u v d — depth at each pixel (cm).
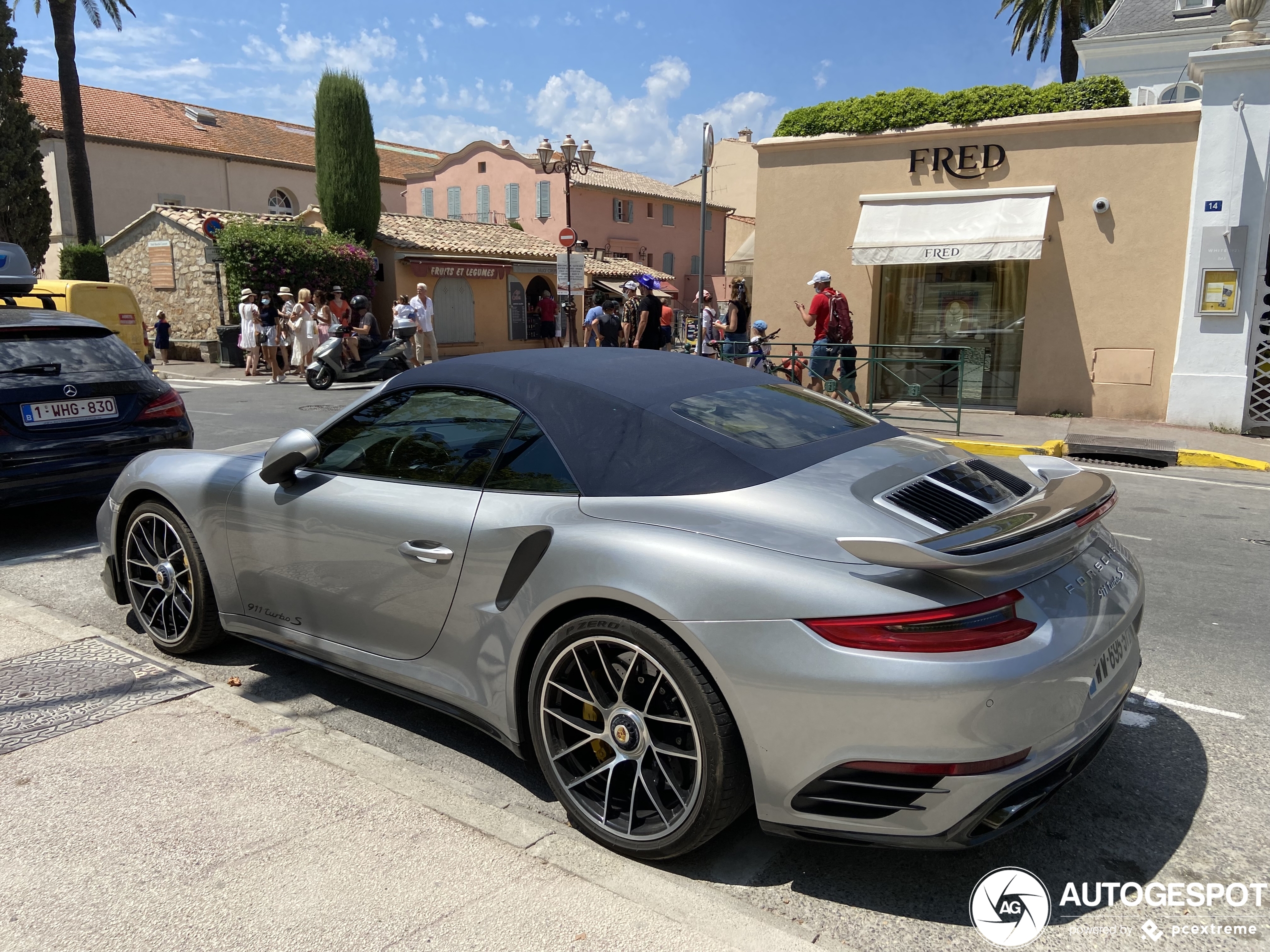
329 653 327
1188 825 271
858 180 1253
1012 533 214
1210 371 1075
